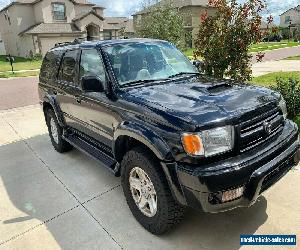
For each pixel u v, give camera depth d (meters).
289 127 3.31
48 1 36.03
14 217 3.68
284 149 2.98
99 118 3.87
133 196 3.38
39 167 5.08
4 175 4.87
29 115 8.83
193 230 3.21
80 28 37.28
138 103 3.15
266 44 41.91
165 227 3.04
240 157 2.70
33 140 6.55
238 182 2.58
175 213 2.94
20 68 25.64
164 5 16.34
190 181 2.59
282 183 3.94
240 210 3.47
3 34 41.72
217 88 3.34
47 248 3.12
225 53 6.44
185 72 4.11
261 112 2.90
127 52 3.95
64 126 5.17
